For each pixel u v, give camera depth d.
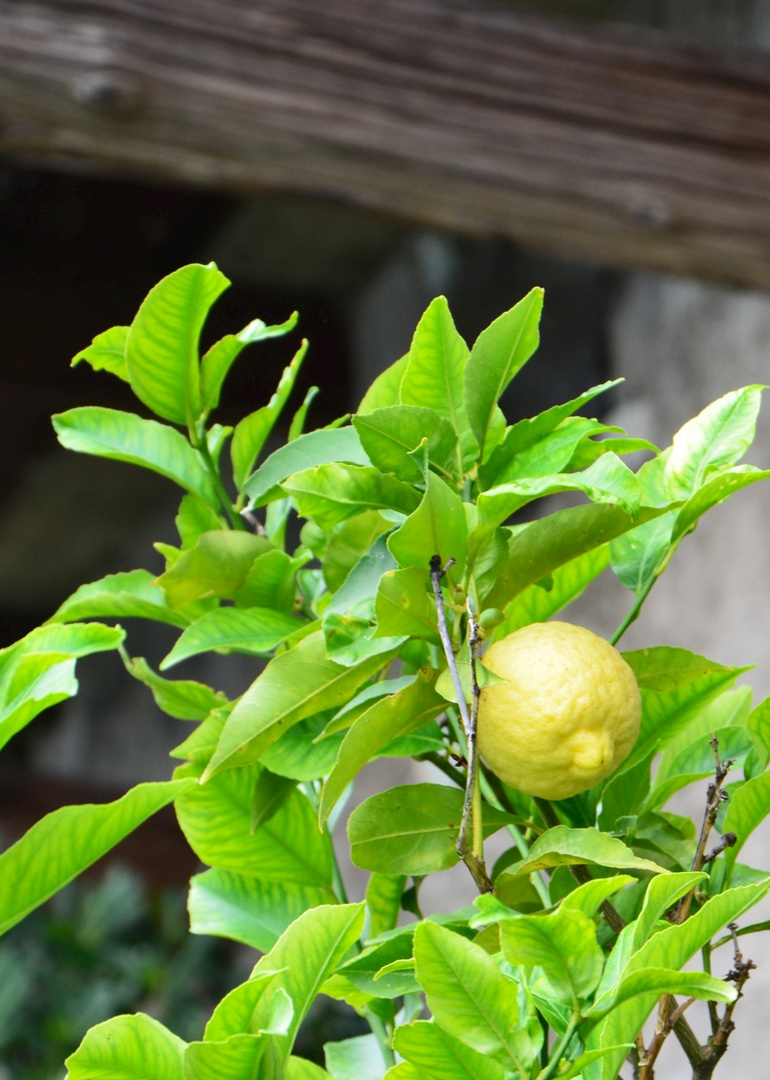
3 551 8.01
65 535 7.83
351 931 1.08
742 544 3.91
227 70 2.69
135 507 7.59
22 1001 4.12
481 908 1.00
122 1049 1.07
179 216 5.27
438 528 1.08
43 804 6.07
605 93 2.97
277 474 1.17
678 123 2.98
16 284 5.05
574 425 1.14
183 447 1.30
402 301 5.58
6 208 4.98
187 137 2.68
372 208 2.84
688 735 1.35
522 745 1.09
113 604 1.30
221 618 1.22
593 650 1.11
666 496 1.21
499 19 2.96
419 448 1.11
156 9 2.66
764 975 3.31
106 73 2.58
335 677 1.13
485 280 5.23
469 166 2.84
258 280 5.72
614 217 2.93
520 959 1.02
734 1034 3.36
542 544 1.13
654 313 4.51
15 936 4.52
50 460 6.93
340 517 1.14
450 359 1.16
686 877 1.03
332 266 5.71
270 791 1.23
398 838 1.12
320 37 2.78
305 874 1.28
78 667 8.59
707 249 2.98
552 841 1.07
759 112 3.04
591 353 4.77
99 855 1.11
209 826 1.26
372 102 2.79
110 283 5.20
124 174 2.72
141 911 4.82
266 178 2.75
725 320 4.17
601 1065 1.04
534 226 2.91
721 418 1.19
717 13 4.41
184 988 4.48
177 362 1.25
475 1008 1.02
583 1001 1.02
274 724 1.13
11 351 5.02
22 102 2.57
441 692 1.09
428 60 2.85
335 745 1.21
